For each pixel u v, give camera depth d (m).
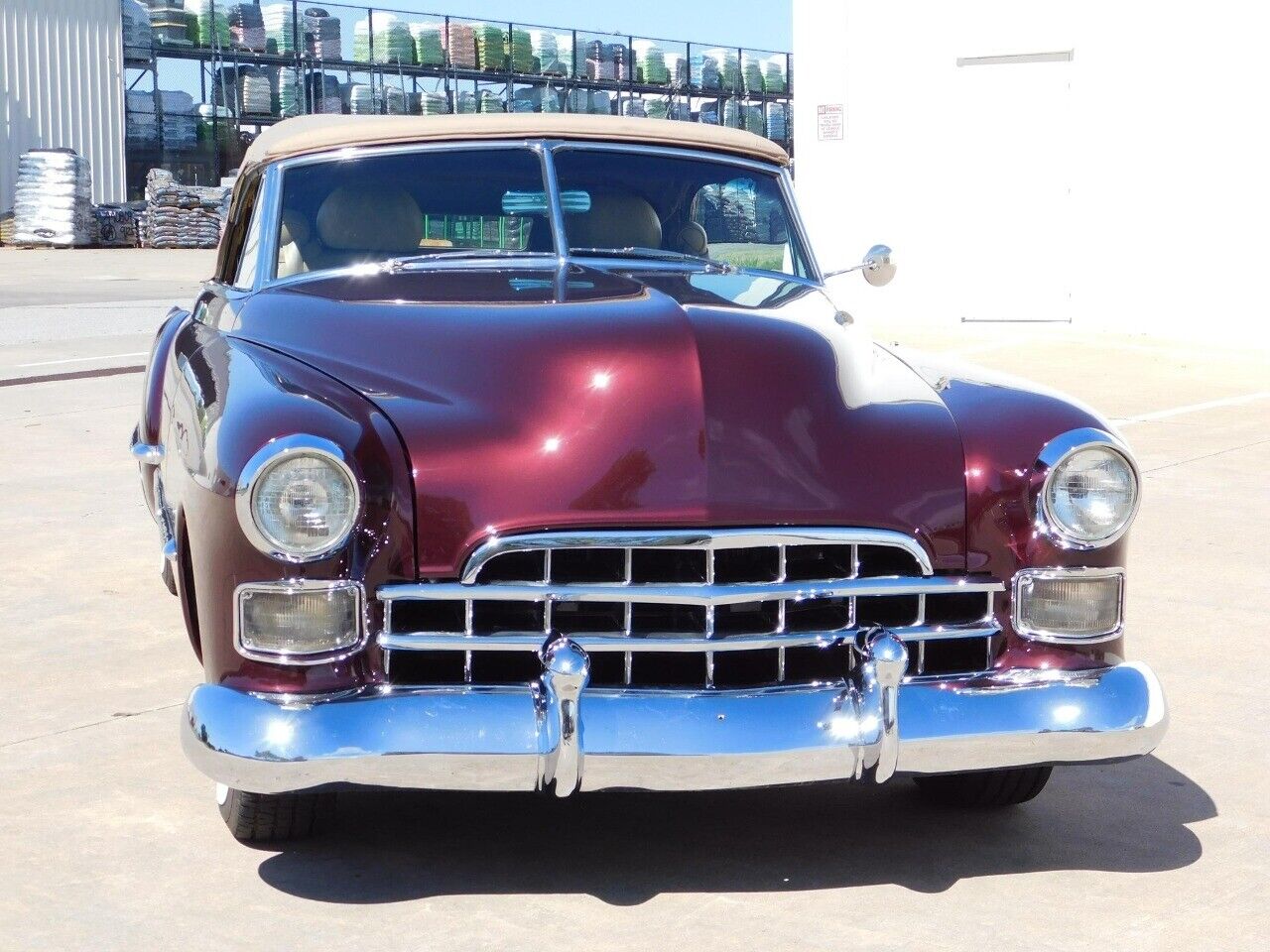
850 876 3.12
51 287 19.03
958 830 3.39
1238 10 13.18
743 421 3.00
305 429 2.82
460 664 2.90
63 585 5.26
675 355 3.08
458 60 33.28
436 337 3.23
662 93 34.59
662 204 4.28
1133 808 3.52
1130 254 14.06
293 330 3.43
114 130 32.94
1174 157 13.69
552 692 2.77
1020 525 3.05
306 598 2.80
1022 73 14.36
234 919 2.88
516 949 2.77
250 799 3.08
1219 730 4.04
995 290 14.72
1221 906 2.99
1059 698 3.00
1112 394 10.26
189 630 3.59
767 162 4.54
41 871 3.07
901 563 3.04
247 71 33.19
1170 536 6.23
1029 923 2.90
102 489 6.88
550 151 4.23
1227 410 9.57
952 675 3.01
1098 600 3.09
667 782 2.79
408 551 2.86
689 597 2.87
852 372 3.26
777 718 2.84
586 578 2.93
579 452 2.91
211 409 2.99
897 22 14.70
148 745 3.78
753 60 34.78
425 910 2.93
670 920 2.90
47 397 9.78
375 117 4.82
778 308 3.62
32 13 31.36
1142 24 13.73
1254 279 13.24
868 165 15.07
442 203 4.10
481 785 2.77
